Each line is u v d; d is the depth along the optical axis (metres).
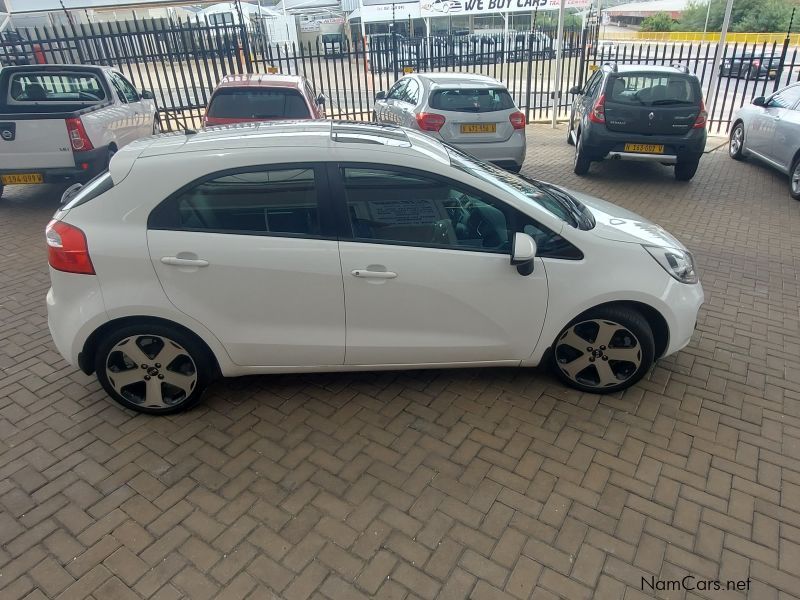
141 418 3.24
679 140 7.97
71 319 2.94
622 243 3.25
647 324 3.26
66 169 6.87
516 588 2.27
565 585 2.29
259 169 2.91
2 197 7.92
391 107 8.96
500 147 7.74
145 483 2.79
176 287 2.91
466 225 3.08
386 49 13.03
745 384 3.59
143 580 2.29
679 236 6.29
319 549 2.44
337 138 3.14
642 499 2.71
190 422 3.21
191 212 2.91
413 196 3.02
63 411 3.31
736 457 2.97
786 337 4.17
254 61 12.89
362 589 2.26
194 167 2.88
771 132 8.45
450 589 2.27
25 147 6.73
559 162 9.95
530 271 3.05
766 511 2.64
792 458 2.97
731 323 4.37
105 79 8.02
